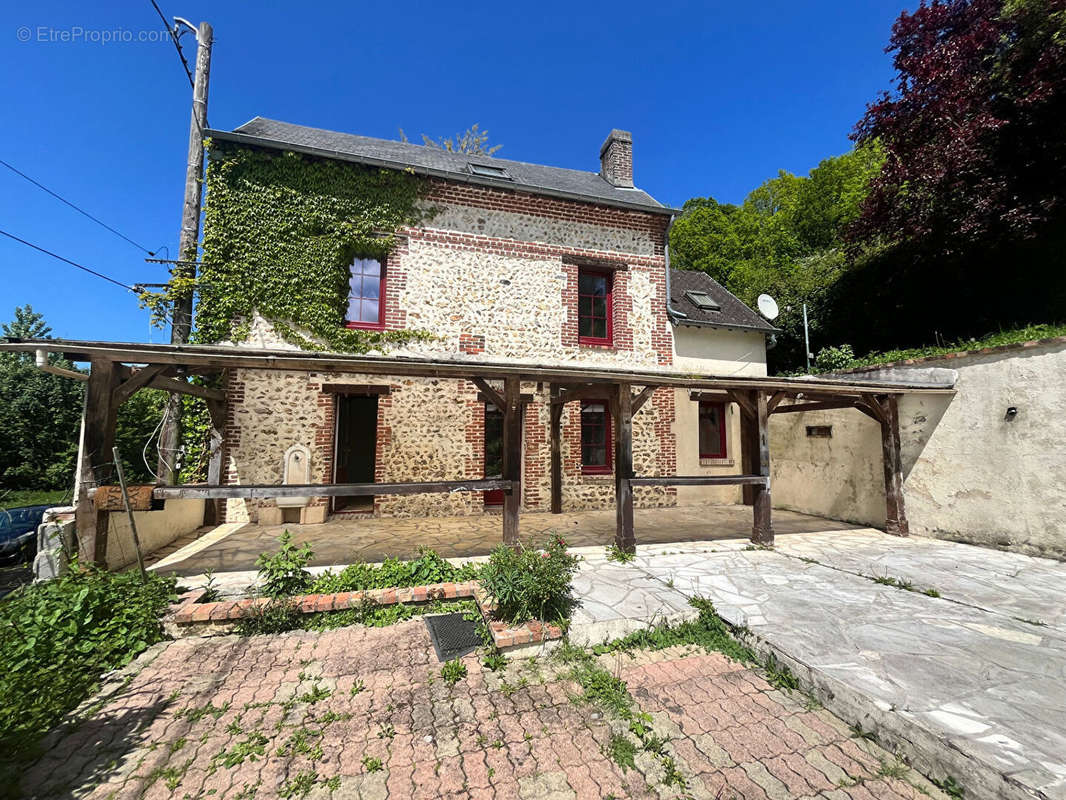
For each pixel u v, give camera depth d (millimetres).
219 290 7117
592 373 5340
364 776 2102
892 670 2818
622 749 2281
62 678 2678
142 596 3547
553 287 8805
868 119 10586
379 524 7312
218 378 7238
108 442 4074
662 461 9305
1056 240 8062
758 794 2006
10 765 2109
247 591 4035
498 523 7410
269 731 2422
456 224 8305
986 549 5812
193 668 3039
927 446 6613
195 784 2043
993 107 8523
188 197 7328
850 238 11242
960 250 9086
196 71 7457
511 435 5094
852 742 2387
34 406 12094
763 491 5949
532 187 8570
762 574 4734
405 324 7938
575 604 3828
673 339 9516
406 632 3580
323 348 7457
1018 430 5625
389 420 7879
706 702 2738
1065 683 2676
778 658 3062
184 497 4062
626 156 11133
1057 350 5305
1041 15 7766
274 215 7363
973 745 2086
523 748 2309
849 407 7246
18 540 5973
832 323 12930
